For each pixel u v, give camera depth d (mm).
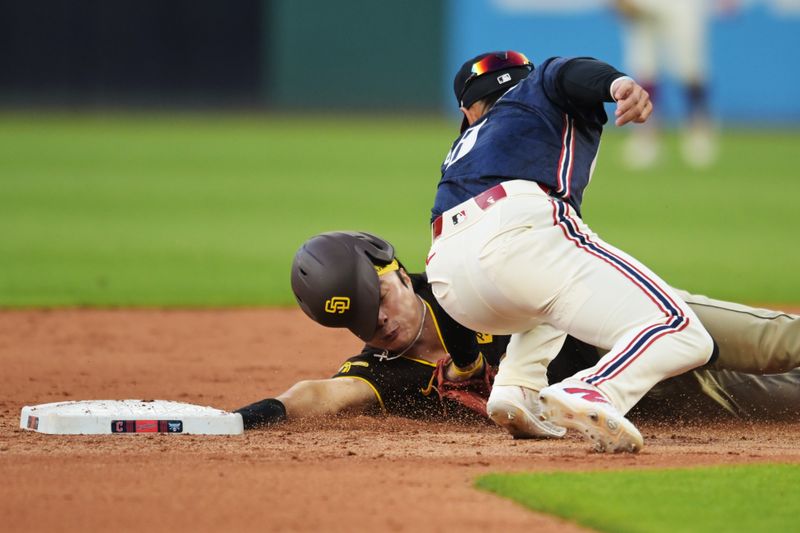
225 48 105000
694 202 59938
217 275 37438
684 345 14000
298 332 27938
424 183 67000
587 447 15062
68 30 104188
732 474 12984
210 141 89875
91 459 14070
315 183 66875
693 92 80000
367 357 17516
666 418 17406
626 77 14156
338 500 11969
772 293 33406
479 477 12867
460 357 16609
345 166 76000
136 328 28234
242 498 12062
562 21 95438
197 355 24781
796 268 38844
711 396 17219
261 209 55500
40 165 74250
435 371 16984
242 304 32062
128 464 13766
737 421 17484
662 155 86812
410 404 17297
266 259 41031
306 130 98812
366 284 16266
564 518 11219
